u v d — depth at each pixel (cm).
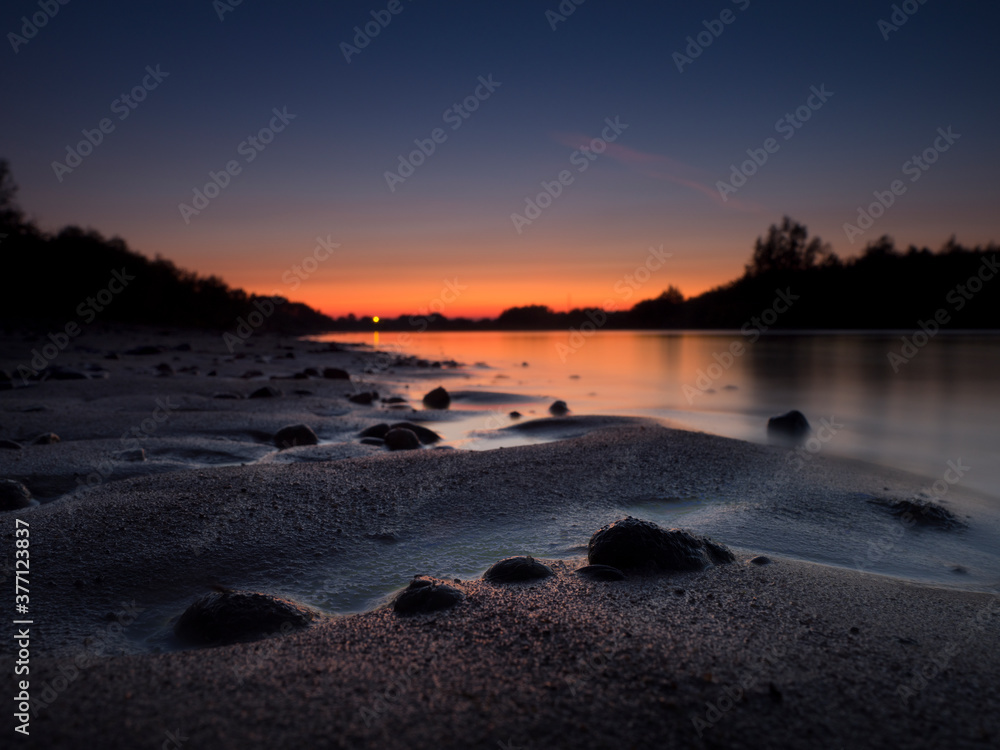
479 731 173
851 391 1264
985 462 615
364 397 1102
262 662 217
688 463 550
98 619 267
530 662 212
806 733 174
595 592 278
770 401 1144
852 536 381
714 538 369
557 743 168
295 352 2884
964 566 335
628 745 167
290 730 174
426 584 277
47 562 319
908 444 716
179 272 5069
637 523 325
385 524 392
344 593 297
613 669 207
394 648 226
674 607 261
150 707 187
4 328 2567
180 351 2353
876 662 215
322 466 529
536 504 436
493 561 336
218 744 167
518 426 831
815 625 245
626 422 811
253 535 363
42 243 3562
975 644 231
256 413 886
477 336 5650
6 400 939
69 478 515
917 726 178
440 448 680
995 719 182
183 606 284
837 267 5256
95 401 963
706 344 3272
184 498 423
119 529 364
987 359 1972
